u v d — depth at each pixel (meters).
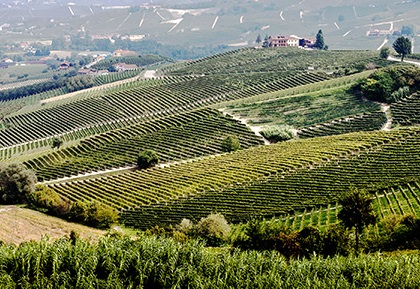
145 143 197.62
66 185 157.62
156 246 65.81
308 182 126.81
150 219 122.75
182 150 186.00
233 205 121.81
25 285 60.03
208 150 182.38
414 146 138.00
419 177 116.00
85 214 119.00
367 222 82.06
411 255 68.06
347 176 125.94
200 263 63.16
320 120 193.62
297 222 107.56
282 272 63.06
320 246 78.62
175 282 61.34
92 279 60.56
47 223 112.69
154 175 156.12
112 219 119.44
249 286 60.75
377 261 64.44
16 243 94.81
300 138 181.75
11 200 138.25
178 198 133.88
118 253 63.91
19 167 138.12
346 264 64.94
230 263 63.34
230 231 104.31
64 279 60.34
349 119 188.88
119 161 181.50
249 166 146.62
